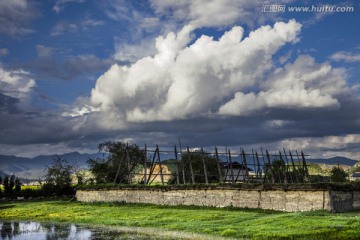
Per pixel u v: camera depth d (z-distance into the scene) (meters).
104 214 49.75
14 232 39.84
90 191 67.81
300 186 41.03
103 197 65.06
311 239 26.19
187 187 52.72
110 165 91.38
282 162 62.62
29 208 62.88
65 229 40.56
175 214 45.00
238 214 41.44
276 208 43.25
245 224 34.72
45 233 38.38
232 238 29.34
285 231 29.27
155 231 35.62
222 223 36.34
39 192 97.38
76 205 64.12
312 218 33.94
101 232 37.16
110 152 93.12
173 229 35.91
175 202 54.34
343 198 40.75
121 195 62.28
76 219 47.38
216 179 78.12
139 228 38.03
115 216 47.28
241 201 46.84
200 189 51.38
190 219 40.31
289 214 37.28
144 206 56.47
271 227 31.47
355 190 42.41
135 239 32.16
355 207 42.16
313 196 40.25
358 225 28.94
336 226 28.97
